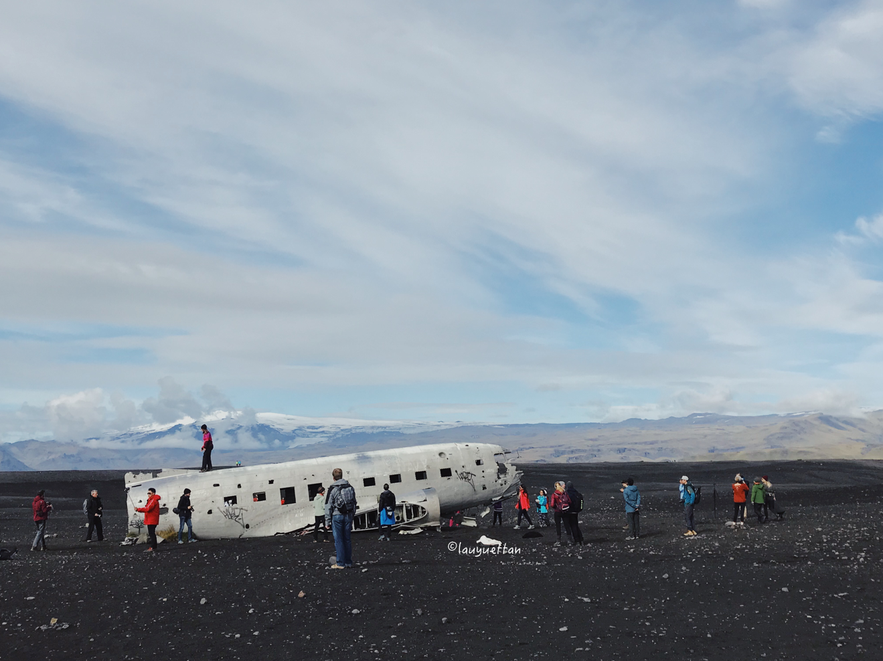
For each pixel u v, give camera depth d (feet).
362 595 46.65
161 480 105.70
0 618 41.65
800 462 349.41
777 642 33.35
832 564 56.29
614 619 38.63
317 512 93.25
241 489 106.22
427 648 33.35
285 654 32.86
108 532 125.29
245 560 69.67
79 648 34.91
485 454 120.88
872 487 206.49
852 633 34.73
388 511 90.94
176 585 52.60
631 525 84.64
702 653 31.78
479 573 55.57
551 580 51.39
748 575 51.42
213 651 33.68
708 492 208.44
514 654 32.07
